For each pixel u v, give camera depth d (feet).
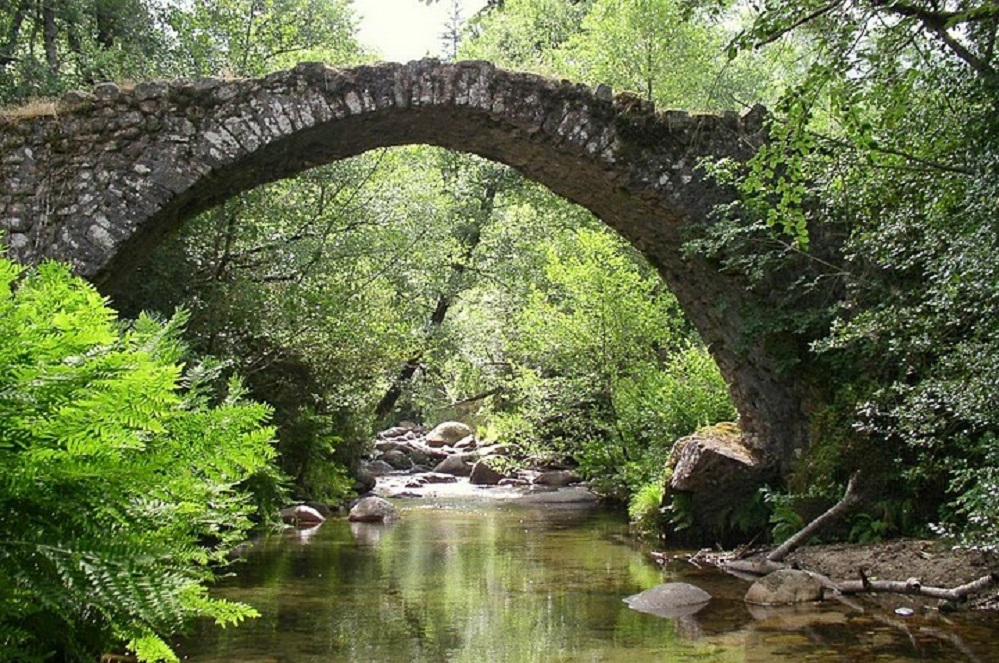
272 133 30.25
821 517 29.07
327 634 19.80
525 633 20.13
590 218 63.62
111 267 29.66
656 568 28.99
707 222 32.37
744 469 32.63
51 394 6.01
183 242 38.01
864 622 20.98
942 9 19.62
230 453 7.62
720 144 32.68
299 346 42.42
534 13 71.15
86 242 29.07
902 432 25.48
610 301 45.44
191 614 8.33
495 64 31.86
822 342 24.85
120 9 51.03
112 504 6.56
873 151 20.35
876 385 29.14
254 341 41.68
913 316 22.58
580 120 32.14
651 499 35.96
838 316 30.96
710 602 23.63
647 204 32.94
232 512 10.01
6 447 5.98
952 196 20.31
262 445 7.89
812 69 19.11
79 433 6.12
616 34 54.70
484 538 35.06
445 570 28.02
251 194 40.14
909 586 23.76
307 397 45.44
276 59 46.65
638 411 43.32
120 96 29.73
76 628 7.52
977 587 22.18
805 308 32.17
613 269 47.03
